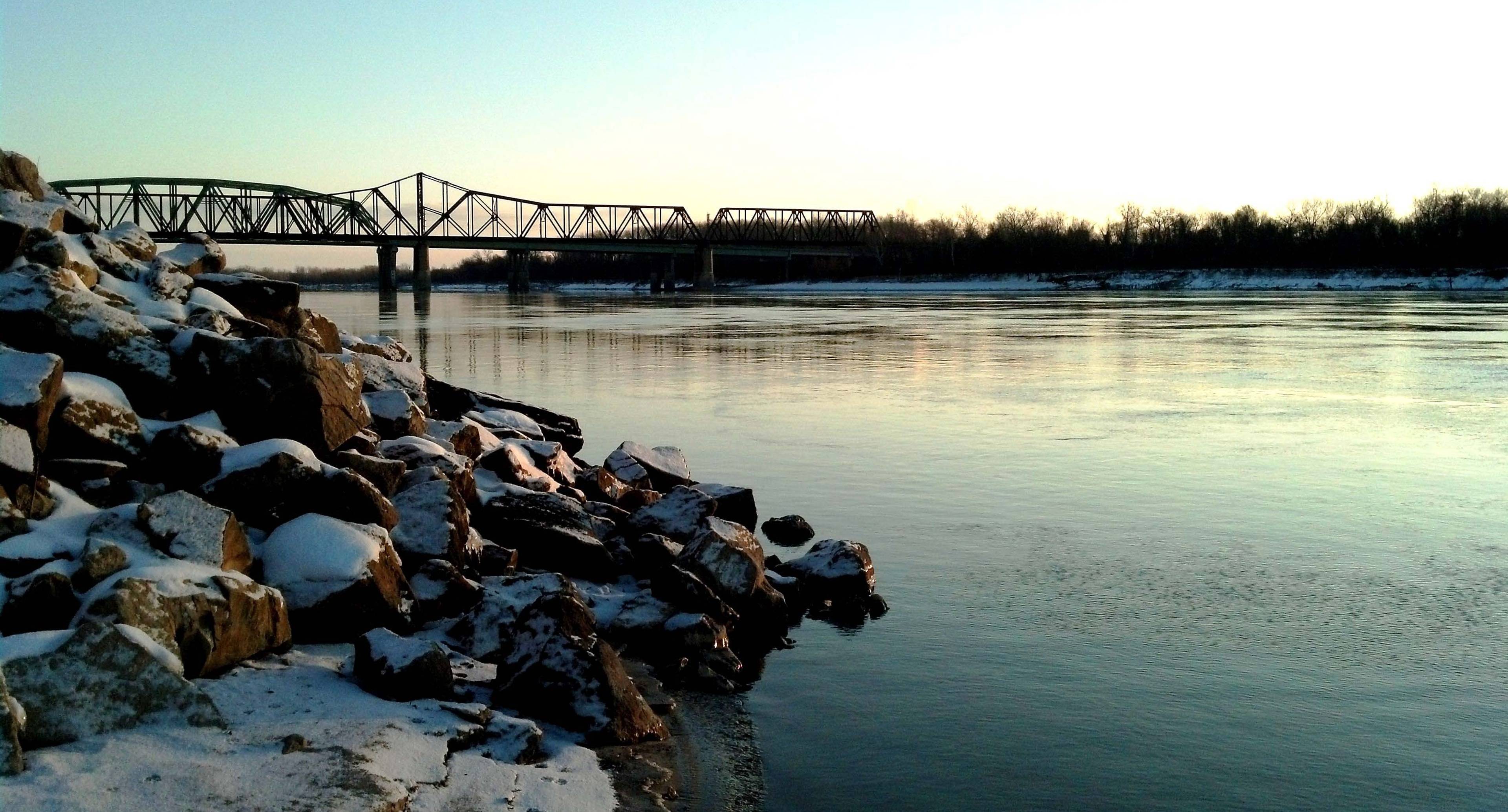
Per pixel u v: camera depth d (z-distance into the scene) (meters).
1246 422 24.56
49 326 11.30
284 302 15.45
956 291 154.00
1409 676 9.79
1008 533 14.84
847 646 10.63
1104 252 167.38
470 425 14.77
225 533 9.12
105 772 6.49
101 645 7.09
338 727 7.39
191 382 11.76
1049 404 27.66
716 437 22.64
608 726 8.26
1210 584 12.49
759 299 126.44
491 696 8.56
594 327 64.75
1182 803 7.61
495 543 12.08
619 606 11.09
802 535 14.69
